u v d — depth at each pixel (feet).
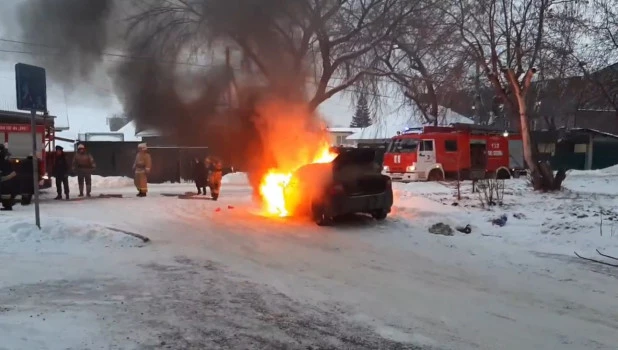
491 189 45.85
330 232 33.17
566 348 14.66
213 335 15.30
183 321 16.40
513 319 17.07
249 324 16.29
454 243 29.96
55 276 21.36
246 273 22.56
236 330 15.75
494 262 25.34
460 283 21.43
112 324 15.90
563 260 25.79
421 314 17.46
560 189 52.60
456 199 46.19
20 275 21.38
